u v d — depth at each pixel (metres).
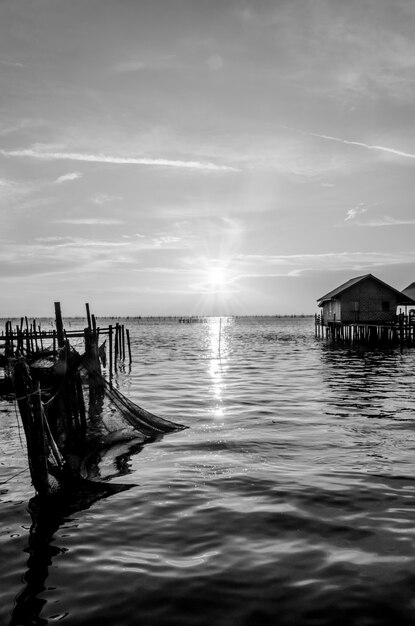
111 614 5.45
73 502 8.85
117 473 10.45
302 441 12.89
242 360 40.06
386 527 7.50
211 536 7.32
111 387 13.91
